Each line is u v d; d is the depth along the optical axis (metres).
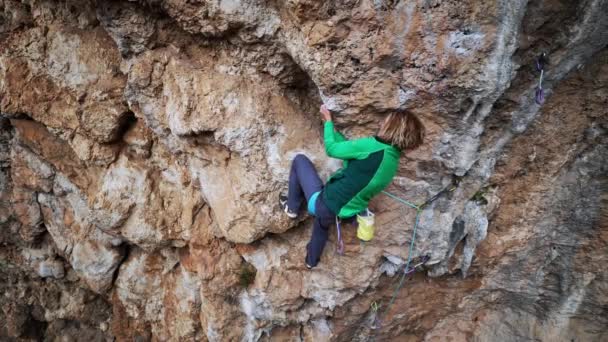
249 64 3.99
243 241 4.48
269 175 4.11
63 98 4.80
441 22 3.13
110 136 4.91
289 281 4.79
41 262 6.72
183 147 4.54
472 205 4.35
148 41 4.11
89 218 5.45
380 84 3.47
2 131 5.62
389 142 3.14
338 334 5.28
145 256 5.89
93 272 6.06
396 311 5.29
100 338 6.96
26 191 6.02
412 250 4.47
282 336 5.34
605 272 4.67
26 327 7.16
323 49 3.38
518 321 5.43
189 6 3.64
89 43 4.59
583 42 3.29
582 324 5.12
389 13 3.17
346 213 3.46
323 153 4.06
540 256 4.83
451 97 3.44
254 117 3.99
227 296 5.17
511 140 4.02
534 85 3.54
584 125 3.92
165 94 4.21
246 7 3.56
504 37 3.13
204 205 5.05
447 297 5.29
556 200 4.38
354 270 4.58
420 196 4.14
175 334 5.95
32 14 4.57
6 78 4.77
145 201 5.14
